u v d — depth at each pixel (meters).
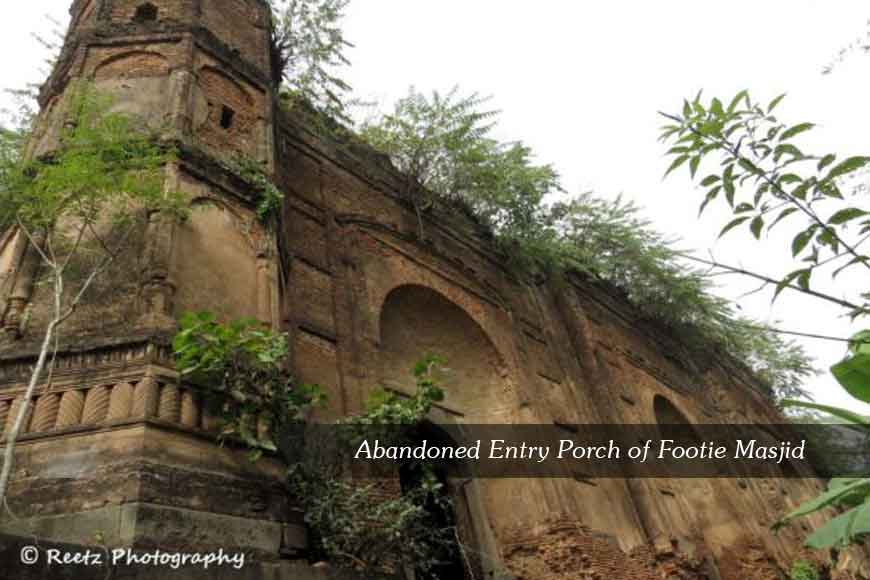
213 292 7.54
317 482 6.84
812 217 3.56
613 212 21.75
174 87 9.61
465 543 11.26
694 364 23.27
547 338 16.42
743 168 3.83
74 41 10.29
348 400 9.91
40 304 6.75
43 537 4.98
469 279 15.02
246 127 10.45
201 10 11.52
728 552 17.36
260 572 5.62
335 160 13.92
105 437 5.65
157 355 6.27
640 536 13.96
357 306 11.59
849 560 17.48
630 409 17.17
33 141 9.09
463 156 15.96
